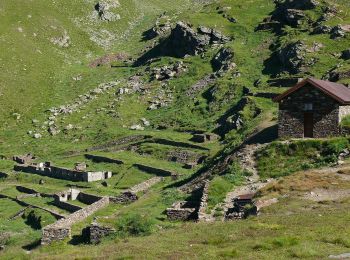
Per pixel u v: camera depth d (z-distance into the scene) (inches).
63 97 5447.8
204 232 1266.0
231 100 4001.0
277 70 4249.5
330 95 1946.4
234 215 1460.4
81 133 4362.7
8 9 7268.7
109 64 6441.9
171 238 1257.4
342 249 962.1
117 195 2363.4
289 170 1797.5
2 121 4982.8
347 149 1802.4
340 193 1451.8
